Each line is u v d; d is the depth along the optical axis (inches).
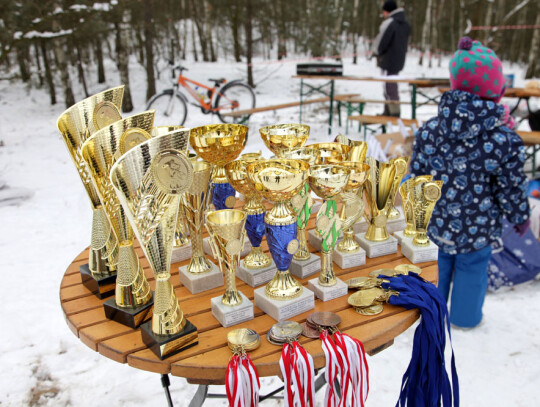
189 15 794.8
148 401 79.0
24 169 219.0
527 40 741.9
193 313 44.1
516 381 77.7
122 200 32.2
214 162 50.1
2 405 78.2
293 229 40.8
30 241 140.9
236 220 40.8
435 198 52.0
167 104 304.2
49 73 411.5
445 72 630.5
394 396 76.4
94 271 48.7
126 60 379.9
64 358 90.0
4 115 370.3
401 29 241.3
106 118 44.8
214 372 35.6
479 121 72.7
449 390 46.3
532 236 105.9
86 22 263.9
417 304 42.6
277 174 37.2
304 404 35.4
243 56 703.7
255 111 270.1
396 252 57.3
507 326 92.4
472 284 85.7
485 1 578.2
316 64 265.0
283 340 37.7
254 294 45.9
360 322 41.3
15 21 221.3
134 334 40.9
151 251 35.2
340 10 600.1
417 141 84.9
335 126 293.7
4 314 103.0
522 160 73.3
